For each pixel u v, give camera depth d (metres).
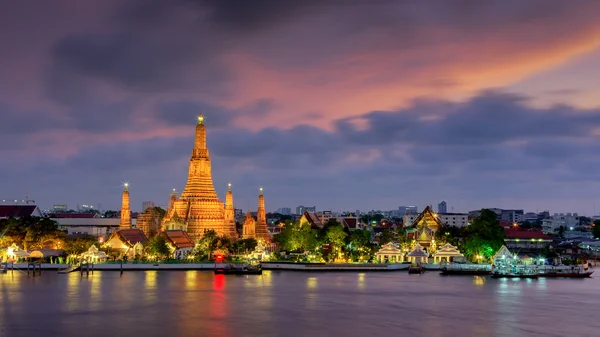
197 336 100.12
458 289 161.00
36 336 100.62
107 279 180.88
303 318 115.62
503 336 101.56
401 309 126.56
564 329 107.12
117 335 101.06
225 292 150.75
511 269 197.38
